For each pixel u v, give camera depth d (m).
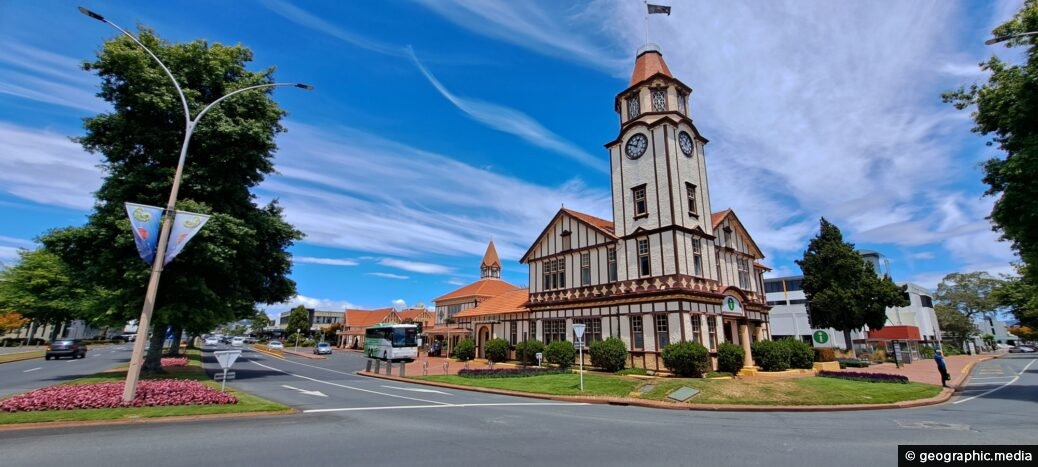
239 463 6.48
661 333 24.56
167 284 18.53
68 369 25.27
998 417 12.16
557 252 32.34
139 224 11.23
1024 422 11.20
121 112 18.69
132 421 9.33
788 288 64.88
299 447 7.52
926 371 29.56
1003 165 15.15
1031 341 99.94
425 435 8.73
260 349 68.50
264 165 21.53
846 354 37.31
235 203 20.47
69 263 18.75
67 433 8.27
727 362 23.27
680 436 9.17
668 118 26.78
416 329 39.41
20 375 21.47
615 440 8.62
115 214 17.69
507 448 7.73
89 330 76.69
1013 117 14.82
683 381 17.67
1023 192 14.14
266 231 22.02
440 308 60.22
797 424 11.09
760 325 32.44
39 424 8.74
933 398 16.22
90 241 18.17
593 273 29.36
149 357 20.81
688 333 23.61
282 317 128.88
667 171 26.16
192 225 11.88
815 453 7.72
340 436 8.47
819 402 14.76
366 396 15.55
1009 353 75.31
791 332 58.56
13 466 6.18
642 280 26.14
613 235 28.72
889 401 15.12
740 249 33.00
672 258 24.81
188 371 22.39
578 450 7.67
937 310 69.69
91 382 16.52
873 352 45.00
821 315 37.69
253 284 22.33
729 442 8.60
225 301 20.50
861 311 35.78
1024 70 15.03
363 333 80.75
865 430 10.13
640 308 25.81
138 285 17.84
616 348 24.98
